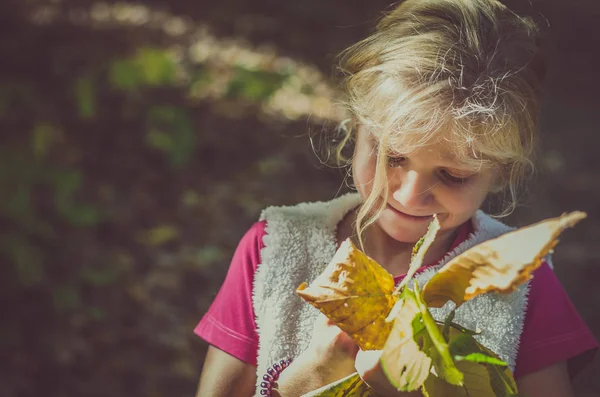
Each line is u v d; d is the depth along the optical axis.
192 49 7.79
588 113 8.69
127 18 7.77
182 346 4.16
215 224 5.20
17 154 5.12
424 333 1.21
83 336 4.08
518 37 1.59
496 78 1.49
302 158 6.11
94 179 5.32
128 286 4.48
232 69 7.47
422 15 1.56
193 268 4.74
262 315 1.67
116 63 6.48
